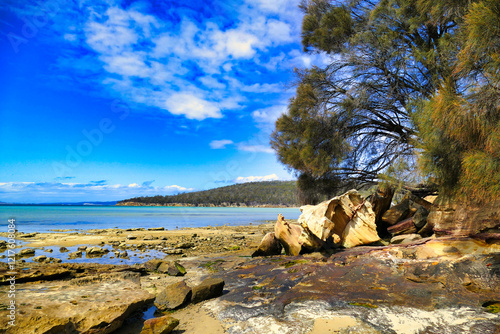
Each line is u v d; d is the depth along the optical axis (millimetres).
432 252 5852
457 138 5469
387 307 3922
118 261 8695
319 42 12430
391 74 10445
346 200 8016
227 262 8242
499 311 3633
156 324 3617
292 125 12539
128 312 4188
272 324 3676
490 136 4734
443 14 7922
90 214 49969
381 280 4992
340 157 11562
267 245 9133
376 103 11289
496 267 4762
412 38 10156
